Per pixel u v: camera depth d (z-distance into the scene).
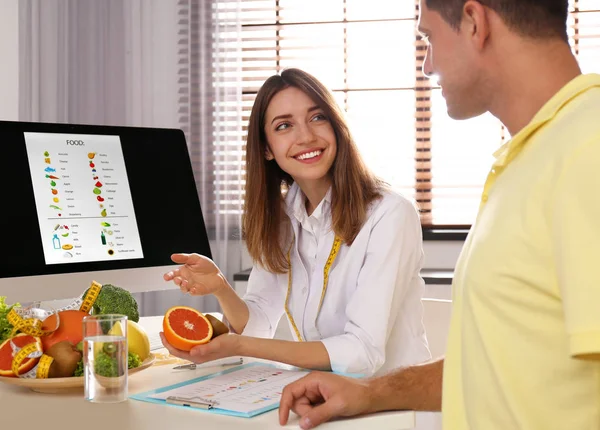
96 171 1.85
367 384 1.20
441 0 0.99
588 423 0.85
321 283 1.75
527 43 0.94
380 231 1.68
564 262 0.76
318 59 3.58
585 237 0.75
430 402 1.22
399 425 1.18
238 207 3.45
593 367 0.84
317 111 1.76
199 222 1.98
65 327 1.38
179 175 1.98
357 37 3.55
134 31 3.50
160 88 3.50
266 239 1.84
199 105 3.46
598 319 0.73
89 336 1.25
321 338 1.78
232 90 3.45
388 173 3.54
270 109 1.79
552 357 0.86
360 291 1.64
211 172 3.45
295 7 3.58
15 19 3.56
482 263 0.90
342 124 1.76
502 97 0.98
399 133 3.54
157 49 3.49
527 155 0.89
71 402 1.26
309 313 1.76
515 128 0.97
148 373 1.47
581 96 0.89
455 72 1.00
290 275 1.84
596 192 0.76
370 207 1.72
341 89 3.56
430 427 1.84
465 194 3.49
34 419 1.16
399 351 1.73
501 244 0.87
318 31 3.58
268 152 1.85
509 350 0.88
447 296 3.06
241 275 3.24
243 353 1.44
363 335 1.56
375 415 1.18
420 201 3.53
